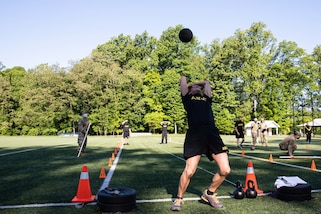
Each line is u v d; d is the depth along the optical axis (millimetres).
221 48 58875
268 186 6031
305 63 54406
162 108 56844
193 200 4938
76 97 52438
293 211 4250
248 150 16547
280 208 4410
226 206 4543
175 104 55000
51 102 51438
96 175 7648
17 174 8016
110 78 51969
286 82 55094
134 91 55719
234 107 56781
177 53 60969
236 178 7055
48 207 4566
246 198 5055
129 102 54406
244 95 59875
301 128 59281
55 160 11523
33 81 53125
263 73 53750
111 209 4176
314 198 4957
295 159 11414
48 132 56500
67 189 5953
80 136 13664
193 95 4797
